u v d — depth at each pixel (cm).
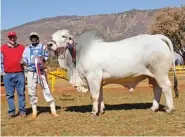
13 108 600
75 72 607
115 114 591
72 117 579
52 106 598
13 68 595
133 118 555
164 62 567
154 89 612
